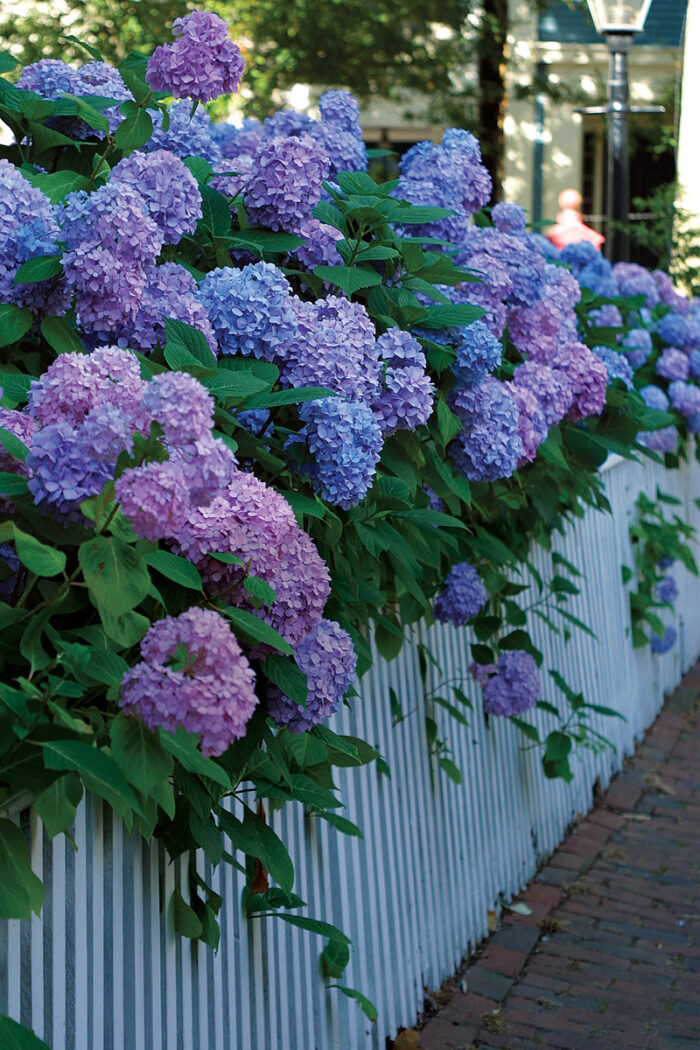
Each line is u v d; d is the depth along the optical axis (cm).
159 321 238
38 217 228
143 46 1534
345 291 274
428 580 375
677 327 736
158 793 193
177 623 186
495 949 450
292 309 251
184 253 295
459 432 319
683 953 456
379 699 376
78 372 194
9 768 180
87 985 224
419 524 312
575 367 384
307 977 323
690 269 1102
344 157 349
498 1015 404
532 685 444
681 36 1923
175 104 322
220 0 1653
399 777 390
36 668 188
